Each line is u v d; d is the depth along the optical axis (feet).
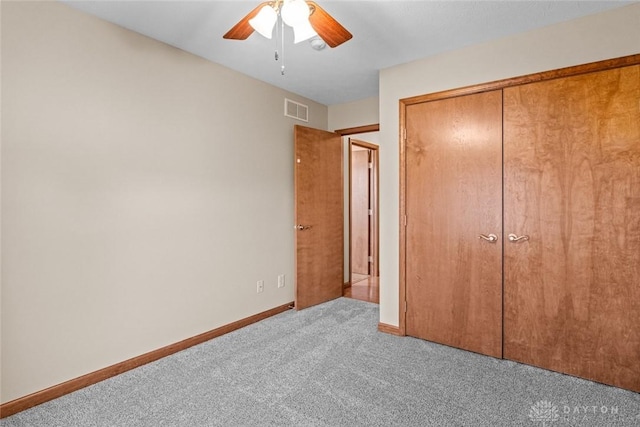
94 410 6.39
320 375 7.67
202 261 9.58
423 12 7.19
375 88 12.09
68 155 7.00
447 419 6.11
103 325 7.56
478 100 8.69
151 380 7.48
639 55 6.82
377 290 15.31
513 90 8.21
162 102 8.61
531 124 8.00
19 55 6.35
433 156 9.39
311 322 11.12
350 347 9.16
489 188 8.57
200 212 9.51
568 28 7.53
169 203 8.78
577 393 6.92
